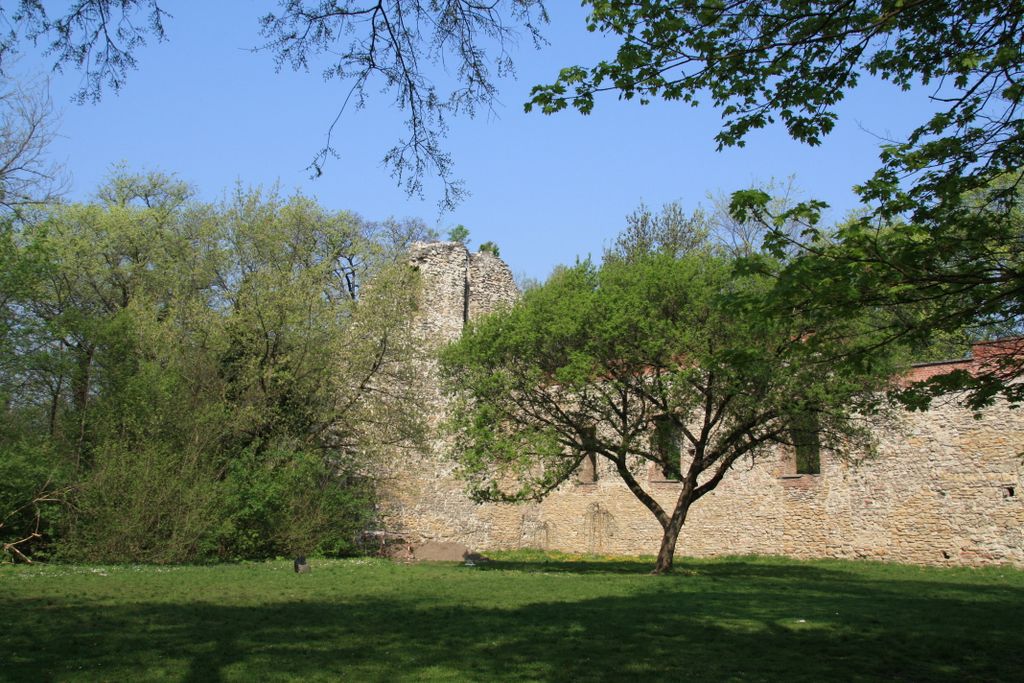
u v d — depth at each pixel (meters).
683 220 38.88
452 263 34.59
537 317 21.59
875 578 19.70
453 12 7.91
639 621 11.98
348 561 23.97
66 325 24.52
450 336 33.59
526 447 21.36
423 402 28.94
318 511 25.34
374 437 27.98
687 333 19.22
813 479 27.06
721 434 21.53
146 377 23.73
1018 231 8.62
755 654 9.59
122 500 21.64
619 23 8.11
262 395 26.17
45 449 21.83
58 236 29.73
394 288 29.23
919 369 23.61
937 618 12.44
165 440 23.62
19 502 21.45
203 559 22.53
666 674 8.48
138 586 15.74
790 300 8.25
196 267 30.09
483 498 22.20
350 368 27.84
